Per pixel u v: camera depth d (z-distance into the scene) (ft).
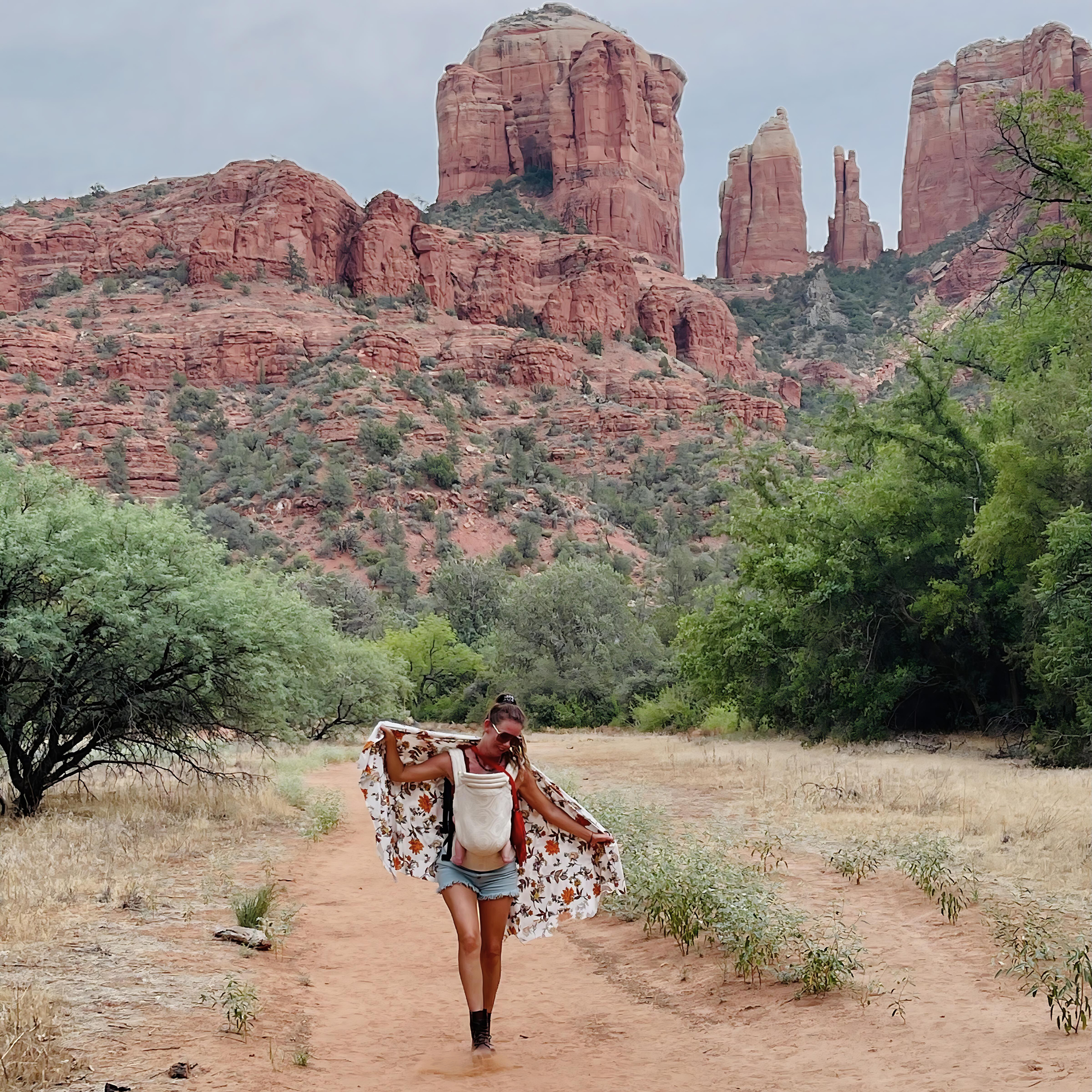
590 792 54.03
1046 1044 15.31
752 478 111.96
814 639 98.27
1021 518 75.61
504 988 21.80
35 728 50.03
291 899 30.58
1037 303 73.31
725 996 20.06
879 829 39.45
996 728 89.15
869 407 96.27
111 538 49.55
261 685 52.11
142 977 19.95
